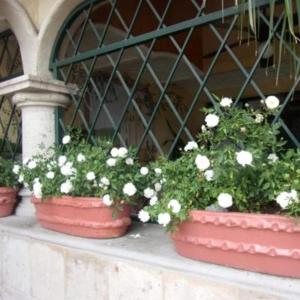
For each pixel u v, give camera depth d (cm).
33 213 293
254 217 143
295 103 452
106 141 245
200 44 530
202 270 158
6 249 255
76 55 279
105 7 362
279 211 150
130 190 203
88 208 209
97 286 199
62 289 216
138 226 240
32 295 235
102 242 207
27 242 239
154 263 176
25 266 240
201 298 157
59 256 218
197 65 528
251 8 126
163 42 438
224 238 152
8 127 347
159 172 204
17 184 298
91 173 209
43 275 228
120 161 212
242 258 150
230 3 354
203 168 159
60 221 225
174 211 161
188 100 603
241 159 146
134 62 454
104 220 210
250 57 433
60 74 295
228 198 151
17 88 283
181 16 402
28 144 290
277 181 148
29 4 289
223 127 158
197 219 157
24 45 294
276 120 180
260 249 144
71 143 263
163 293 171
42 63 289
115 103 480
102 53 265
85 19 281
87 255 203
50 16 278
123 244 201
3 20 319
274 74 416
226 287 150
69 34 291
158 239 211
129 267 184
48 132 292
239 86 569
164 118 570
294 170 147
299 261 140
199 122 534
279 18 179
